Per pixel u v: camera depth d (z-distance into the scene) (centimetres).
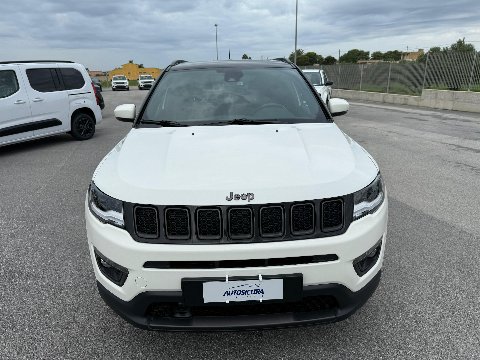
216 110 296
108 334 241
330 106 348
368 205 206
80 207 466
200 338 236
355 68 2144
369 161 236
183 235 190
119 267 197
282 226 189
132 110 340
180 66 360
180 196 189
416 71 1681
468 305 262
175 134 259
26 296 282
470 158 675
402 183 534
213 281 187
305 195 189
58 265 326
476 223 396
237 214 188
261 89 320
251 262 187
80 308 267
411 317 250
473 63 1432
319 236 192
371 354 220
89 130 940
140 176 205
